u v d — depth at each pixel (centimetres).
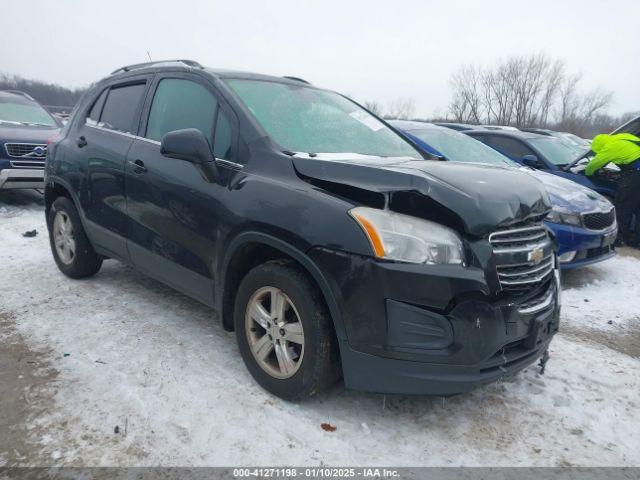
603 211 534
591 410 295
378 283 235
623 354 374
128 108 403
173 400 280
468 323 235
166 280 360
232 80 346
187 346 345
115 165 384
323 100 386
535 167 752
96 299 423
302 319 263
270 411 274
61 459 233
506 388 312
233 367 319
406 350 237
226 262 297
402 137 403
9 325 368
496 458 249
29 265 512
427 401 293
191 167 324
